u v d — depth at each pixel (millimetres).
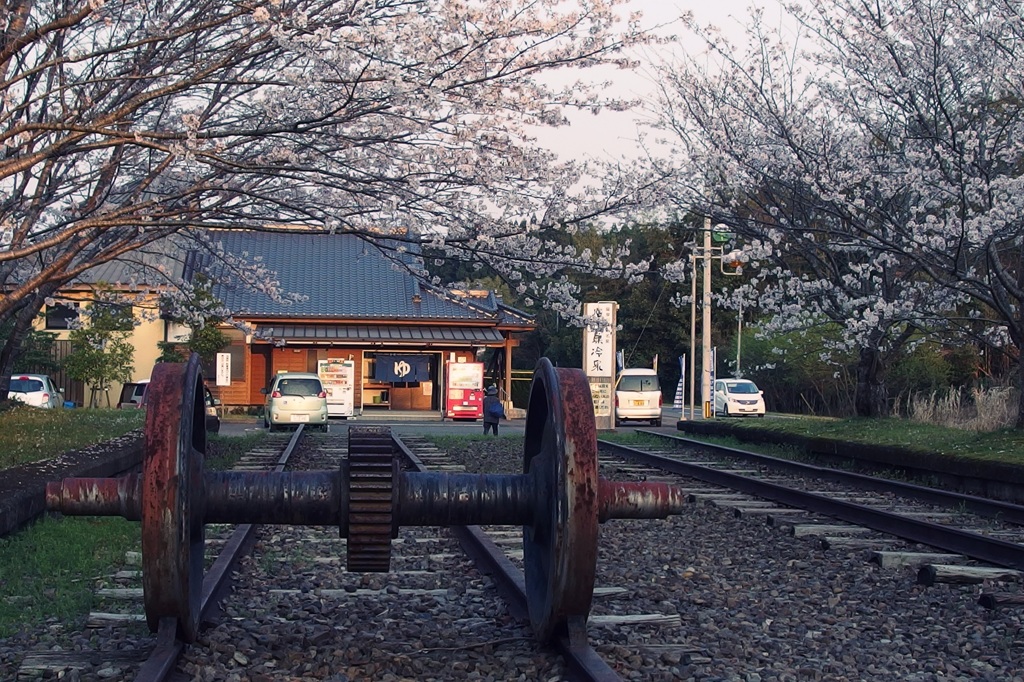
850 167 15875
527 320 42812
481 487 5230
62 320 38656
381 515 4977
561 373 4973
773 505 11250
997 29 14602
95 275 32875
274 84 9773
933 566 7348
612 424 28266
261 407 40938
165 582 4547
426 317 42000
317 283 44625
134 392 36156
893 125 17344
